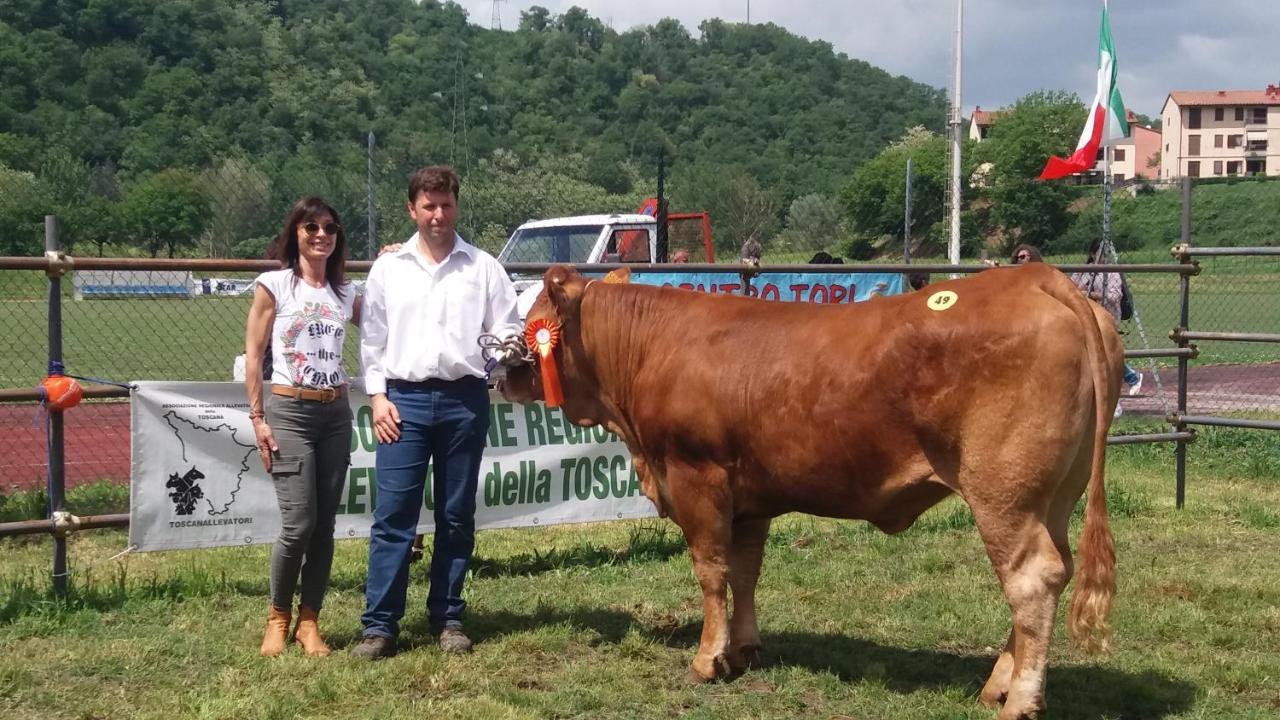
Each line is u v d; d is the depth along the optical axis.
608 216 16.28
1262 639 5.84
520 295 7.19
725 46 122.94
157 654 5.48
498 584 6.89
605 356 5.46
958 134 23.95
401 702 4.91
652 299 5.39
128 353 16.59
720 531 5.13
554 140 76.62
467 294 5.54
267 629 5.58
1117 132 13.77
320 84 64.94
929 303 4.50
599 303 5.48
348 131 61.06
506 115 80.56
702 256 19.38
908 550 7.68
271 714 4.72
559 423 7.54
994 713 4.79
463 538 5.70
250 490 6.63
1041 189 39.12
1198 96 99.12
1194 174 99.69
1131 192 39.81
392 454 5.54
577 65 99.44
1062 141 45.47
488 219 29.58
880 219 36.75
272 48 71.19
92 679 5.15
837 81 114.69
